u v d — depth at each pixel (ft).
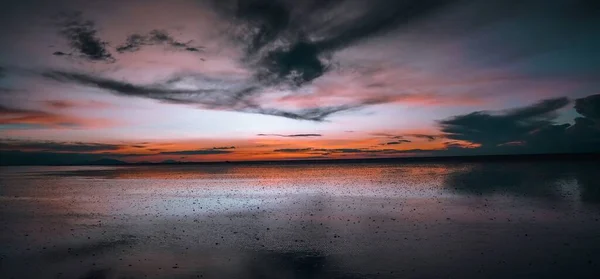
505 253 35.24
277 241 42.32
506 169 194.49
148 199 86.48
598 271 29.73
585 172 143.13
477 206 63.98
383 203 71.77
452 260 33.58
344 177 168.66
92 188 121.08
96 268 33.32
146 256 36.99
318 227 49.96
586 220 49.19
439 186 104.01
